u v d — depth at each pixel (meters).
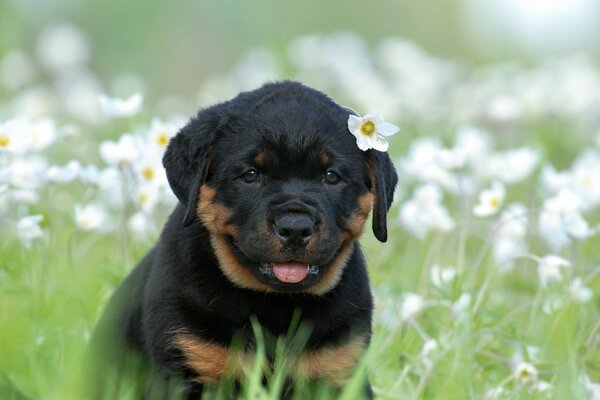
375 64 21.17
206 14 30.73
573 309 8.74
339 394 7.28
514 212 10.28
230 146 7.38
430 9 32.34
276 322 7.33
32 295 8.50
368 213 7.61
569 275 9.51
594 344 8.85
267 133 7.34
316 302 7.34
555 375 7.83
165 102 19.58
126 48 29.75
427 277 10.08
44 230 9.97
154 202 10.00
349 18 31.62
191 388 7.20
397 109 17.23
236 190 7.30
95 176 10.06
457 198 13.05
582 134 17.11
